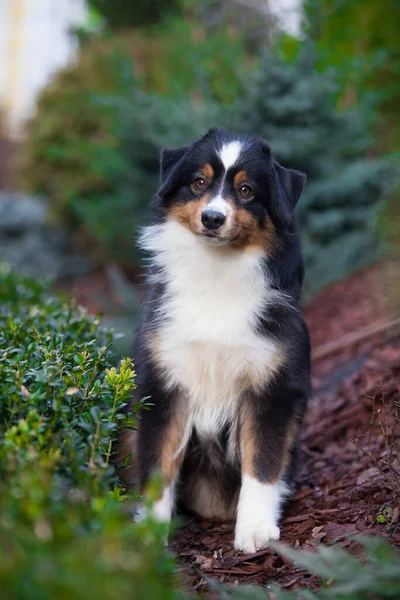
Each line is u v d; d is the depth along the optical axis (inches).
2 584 85.2
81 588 85.0
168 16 623.2
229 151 192.2
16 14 1112.2
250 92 408.8
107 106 464.8
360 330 317.4
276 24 533.0
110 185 518.9
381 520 164.7
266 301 189.8
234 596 132.7
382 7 477.4
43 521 96.4
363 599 119.8
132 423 147.6
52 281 318.0
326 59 459.8
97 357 160.6
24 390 134.7
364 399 245.8
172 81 487.2
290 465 199.2
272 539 175.8
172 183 194.9
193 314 187.9
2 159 837.2
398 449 203.6
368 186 410.6
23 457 114.6
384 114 458.6
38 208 596.1
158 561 109.6
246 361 186.5
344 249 394.3
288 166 406.3
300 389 190.7
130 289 423.8
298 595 132.4
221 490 203.8
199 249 191.2
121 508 121.5
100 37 613.6
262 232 191.9
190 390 190.2
